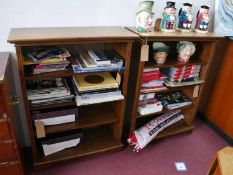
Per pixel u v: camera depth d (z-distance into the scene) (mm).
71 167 1537
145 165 1613
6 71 1084
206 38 1492
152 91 1612
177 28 1610
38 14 1300
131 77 1622
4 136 1143
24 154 1617
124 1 1460
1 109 1051
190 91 1895
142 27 1358
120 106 1525
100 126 1856
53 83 1358
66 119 1447
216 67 1977
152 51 1586
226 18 1697
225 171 967
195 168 1625
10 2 1211
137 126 1867
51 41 1097
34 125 1368
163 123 1858
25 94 1196
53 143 1479
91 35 1198
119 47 1429
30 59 1157
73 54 1441
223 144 1899
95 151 1607
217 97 2004
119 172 1534
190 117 1955
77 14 1389
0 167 1244
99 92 1388
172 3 1431
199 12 1564
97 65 1272
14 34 1118
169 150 1779
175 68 1610
